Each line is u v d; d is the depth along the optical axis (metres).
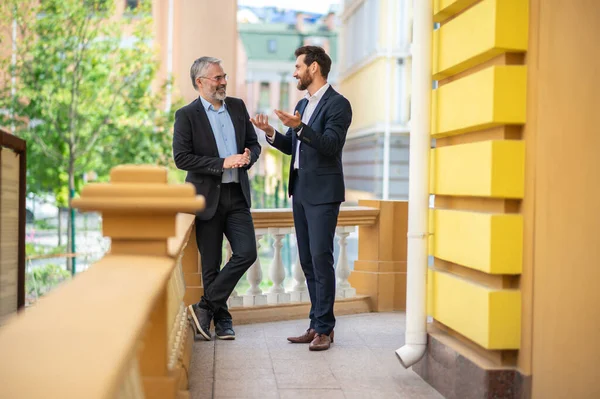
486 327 3.63
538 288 3.52
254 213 6.24
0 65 18.62
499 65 3.67
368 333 5.82
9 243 3.72
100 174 19.31
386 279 6.90
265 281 17.28
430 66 4.36
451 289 4.15
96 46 18.89
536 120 3.50
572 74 3.47
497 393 3.61
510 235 3.63
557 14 3.46
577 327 3.49
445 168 4.28
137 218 2.50
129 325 1.09
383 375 4.52
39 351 0.92
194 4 23.77
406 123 40.94
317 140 4.94
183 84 24.08
